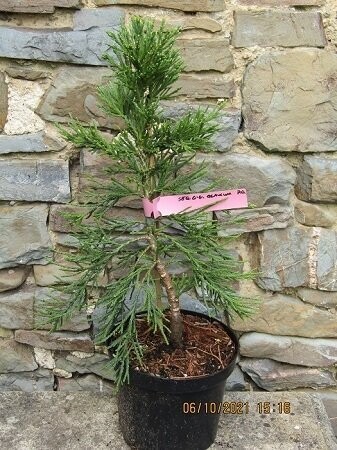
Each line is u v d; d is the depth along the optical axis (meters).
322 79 1.52
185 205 1.35
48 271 1.66
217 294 1.41
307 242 1.63
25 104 1.54
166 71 1.22
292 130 1.55
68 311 1.43
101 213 1.40
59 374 1.76
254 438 1.52
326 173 1.57
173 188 1.35
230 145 1.56
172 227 1.60
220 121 1.53
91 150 1.35
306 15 1.49
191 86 1.52
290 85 1.52
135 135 1.24
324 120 1.54
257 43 1.50
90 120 1.54
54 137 1.56
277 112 1.54
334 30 1.50
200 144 1.20
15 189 1.58
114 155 1.22
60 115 1.54
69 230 1.62
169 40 1.23
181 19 1.49
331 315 1.69
